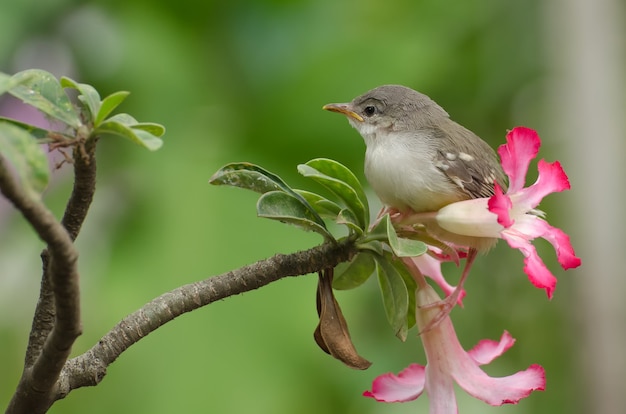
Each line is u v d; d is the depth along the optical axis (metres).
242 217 10.25
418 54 11.46
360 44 11.09
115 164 10.52
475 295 12.58
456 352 5.77
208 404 9.50
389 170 7.15
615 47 12.55
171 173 10.41
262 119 10.76
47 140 4.57
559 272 12.77
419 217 5.73
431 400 5.71
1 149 3.99
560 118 12.88
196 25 10.91
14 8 10.79
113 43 10.90
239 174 5.52
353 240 5.50
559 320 12.72
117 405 9.60
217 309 9.74
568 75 12.56
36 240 11.20
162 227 10.20
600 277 12.07
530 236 5.29
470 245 5.91
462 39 12.73
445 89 12.78
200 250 10.08
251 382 9.62
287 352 9.80
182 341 9.61
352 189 5.39
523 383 5.66
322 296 5.55
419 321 5.82
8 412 4.87
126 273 10.05
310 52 11.03
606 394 11.93
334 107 8.05
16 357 11.48
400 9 12.04
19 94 4.59
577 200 12.34
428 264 6.30
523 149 5.42
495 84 12.86
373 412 11.64
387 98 7.84
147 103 10.62
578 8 12.59
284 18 11.08
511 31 12.77
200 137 10.65
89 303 10.06
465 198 7.06
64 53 10.98
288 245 10.16
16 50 10.84
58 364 4.60
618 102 12.43
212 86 10.82
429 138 7.30
